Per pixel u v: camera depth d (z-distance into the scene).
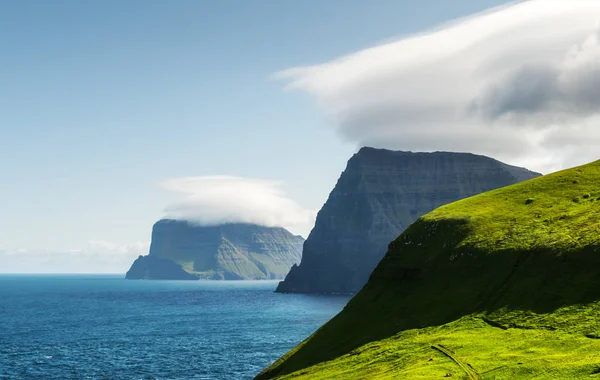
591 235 86.75
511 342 71.69
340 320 113.00
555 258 86.88
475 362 66.56
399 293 109.81
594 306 73.31
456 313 91.06
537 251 91.38
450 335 81.81
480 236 106.00
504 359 65.50
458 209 122.31
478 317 85.62
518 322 78.19
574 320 72.12
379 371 76.56
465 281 98.44
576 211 100.62
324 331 111.94
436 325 90.81
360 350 93.88
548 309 78.06
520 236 99.38
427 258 112.31
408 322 97.00
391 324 99.81
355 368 83.81
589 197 106.25
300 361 104.19
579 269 82.06
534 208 110.12
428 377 63.94
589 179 116.62
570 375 55.97
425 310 97.75
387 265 120.19
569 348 64.88
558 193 113.94
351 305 117.06
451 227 114.44
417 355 77.12
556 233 94.12
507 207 115.75
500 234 103.56
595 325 68.50
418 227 123.38
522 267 90.94
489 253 99.25
